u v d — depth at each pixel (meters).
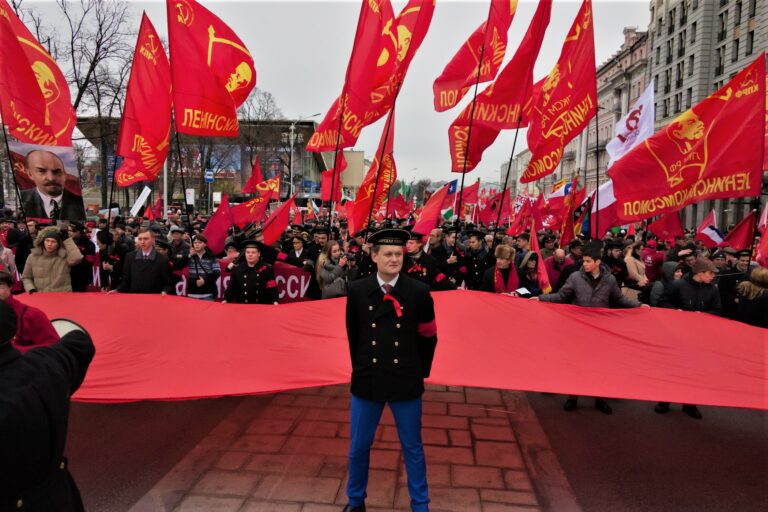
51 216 6.57
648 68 54.97
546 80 8.55
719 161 6.04
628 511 3.87
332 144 7.87
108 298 5.48
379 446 4.85
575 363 4.58
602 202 10.62
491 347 4.79
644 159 6.61
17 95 6.27
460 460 4.61
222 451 4.70
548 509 3.88
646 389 4.25
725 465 4.62
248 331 5.00
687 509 3.91
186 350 4.75
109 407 5.74
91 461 4.52
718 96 6.09
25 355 2.33
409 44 7.48
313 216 25.28
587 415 5.81
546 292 6.57
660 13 52.31
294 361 4.62
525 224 15.49
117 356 4.64
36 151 6.45
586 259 5.88
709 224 14.14
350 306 3.73
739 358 4.66
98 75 23.77
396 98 7.56
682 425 5.54
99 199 39.59
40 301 5.44
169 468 4.41
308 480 4.21
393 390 3.51
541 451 4.81
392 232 3.61
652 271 11.43
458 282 8.24
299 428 5.22
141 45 7.02
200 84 6.72
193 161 39.91
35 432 2.15
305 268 7.94
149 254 6.89
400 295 3.62
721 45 43.62
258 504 3.86
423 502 3.55
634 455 4.80
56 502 2.29
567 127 7.30
